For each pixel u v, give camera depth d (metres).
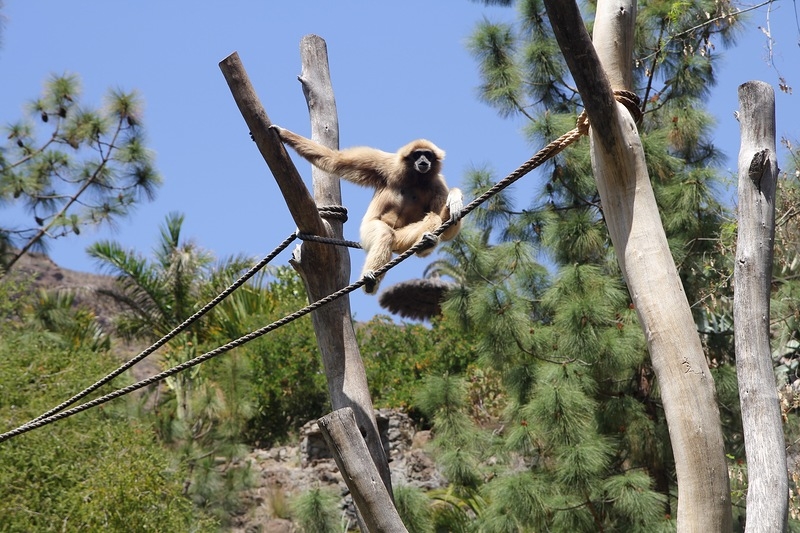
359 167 12.20
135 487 16.14
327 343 11.26
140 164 25.17
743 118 8.42
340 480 24.42
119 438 17.30
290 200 10.30
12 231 25.22
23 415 16.91
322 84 12.52
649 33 18.38
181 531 16.75
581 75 8.00
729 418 17.03
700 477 7.64
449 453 16.00
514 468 18.47
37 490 15.74
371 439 10.84
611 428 16.81
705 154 18.94
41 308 24.84
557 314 16.69
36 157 25.03
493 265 17.75
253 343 28.92
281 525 22.78
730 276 15.81
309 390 28.80
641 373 17.53
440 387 16.88
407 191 12.38
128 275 29.17
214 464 21.88
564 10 7.69
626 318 16.50
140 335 29.22
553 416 15.20
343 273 11.37
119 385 20.69
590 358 15.93
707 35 17.77
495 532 15.28
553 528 15.47
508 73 18.81
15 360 18.59
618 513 15.74
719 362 17.48
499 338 16.77
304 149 11.70
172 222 31.00
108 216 25.09
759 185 8.20
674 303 8.08
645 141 17.38
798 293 15.98
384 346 29.20
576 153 17.66
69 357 19.70
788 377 17.19
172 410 23.92
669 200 17.23
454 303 17.34
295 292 31.42
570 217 18.11
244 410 23.23
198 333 29.12
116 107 24.97
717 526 7.56
